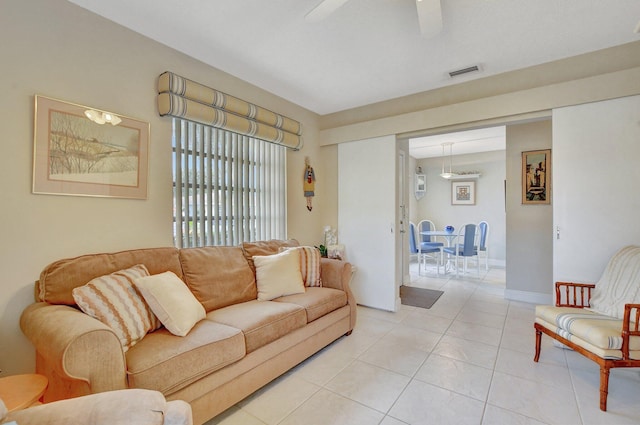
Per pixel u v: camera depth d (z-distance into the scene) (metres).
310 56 2.60
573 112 2.58
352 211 3.86
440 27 1.81
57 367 1.18
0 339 1.61
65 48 1.85
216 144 2.79
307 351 2.29
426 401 1.85
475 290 4.46
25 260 1.70
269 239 3.32
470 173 6.96
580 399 1.85
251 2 1.91
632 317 1.96
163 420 0.87
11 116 1.66
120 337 1.49
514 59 2.68
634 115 2.37
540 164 3.78
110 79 2.06
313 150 4.04
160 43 2.35
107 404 0.85
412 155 7.16
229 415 1.74
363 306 3.76
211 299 2.21
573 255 2.57
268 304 2.28
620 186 2.41
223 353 1.64
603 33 2.29
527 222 3.86
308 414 1.75
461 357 2.41
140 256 2.00
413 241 5.80
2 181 1.63
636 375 2.12
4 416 0.77
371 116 3.75
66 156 1.85
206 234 2.70
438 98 3.29
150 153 2.27
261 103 3.26
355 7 1.96
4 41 1.63
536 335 2.35
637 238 2.35
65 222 1.85
